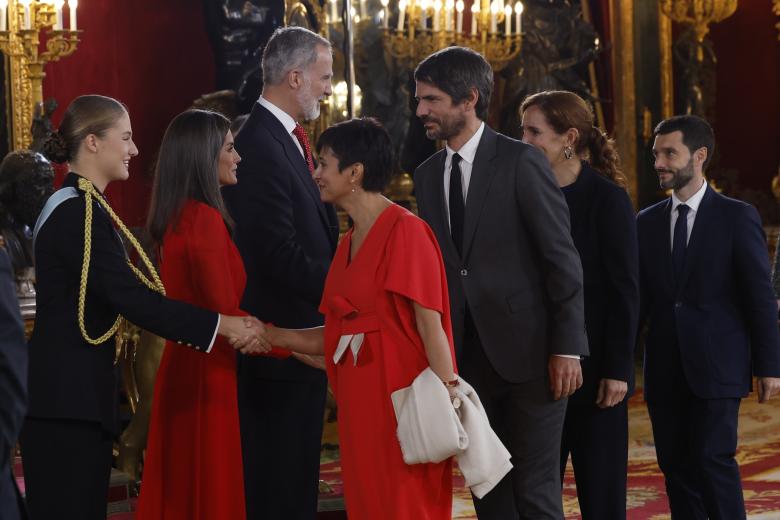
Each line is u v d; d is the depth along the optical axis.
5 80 9.04
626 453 4.65
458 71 4.14
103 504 3.87
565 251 4.10
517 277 4.16
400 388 3.63
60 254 3.77
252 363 4.58
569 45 12.41
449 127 4.18
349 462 3.73
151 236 4.33
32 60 8.73
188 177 4.28
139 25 10.80
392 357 3.66
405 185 10.94
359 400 3.70
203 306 4.27
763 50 14.15
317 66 4.63
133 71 10.75
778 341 4.79
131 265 3.99
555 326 4.12
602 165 4.78
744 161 14.28
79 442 3.75
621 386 4.48
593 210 4.59
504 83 12.25
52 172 6.57
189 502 4.38
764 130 14.20
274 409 4.56
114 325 3.91
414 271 3.62
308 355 4.42
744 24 14.22
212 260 4.24
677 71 13.78
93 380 3.79
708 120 14.34
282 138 4.59
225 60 10.43
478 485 3.62
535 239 4.13
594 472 4.61
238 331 4.12
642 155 13.59
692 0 12.65
